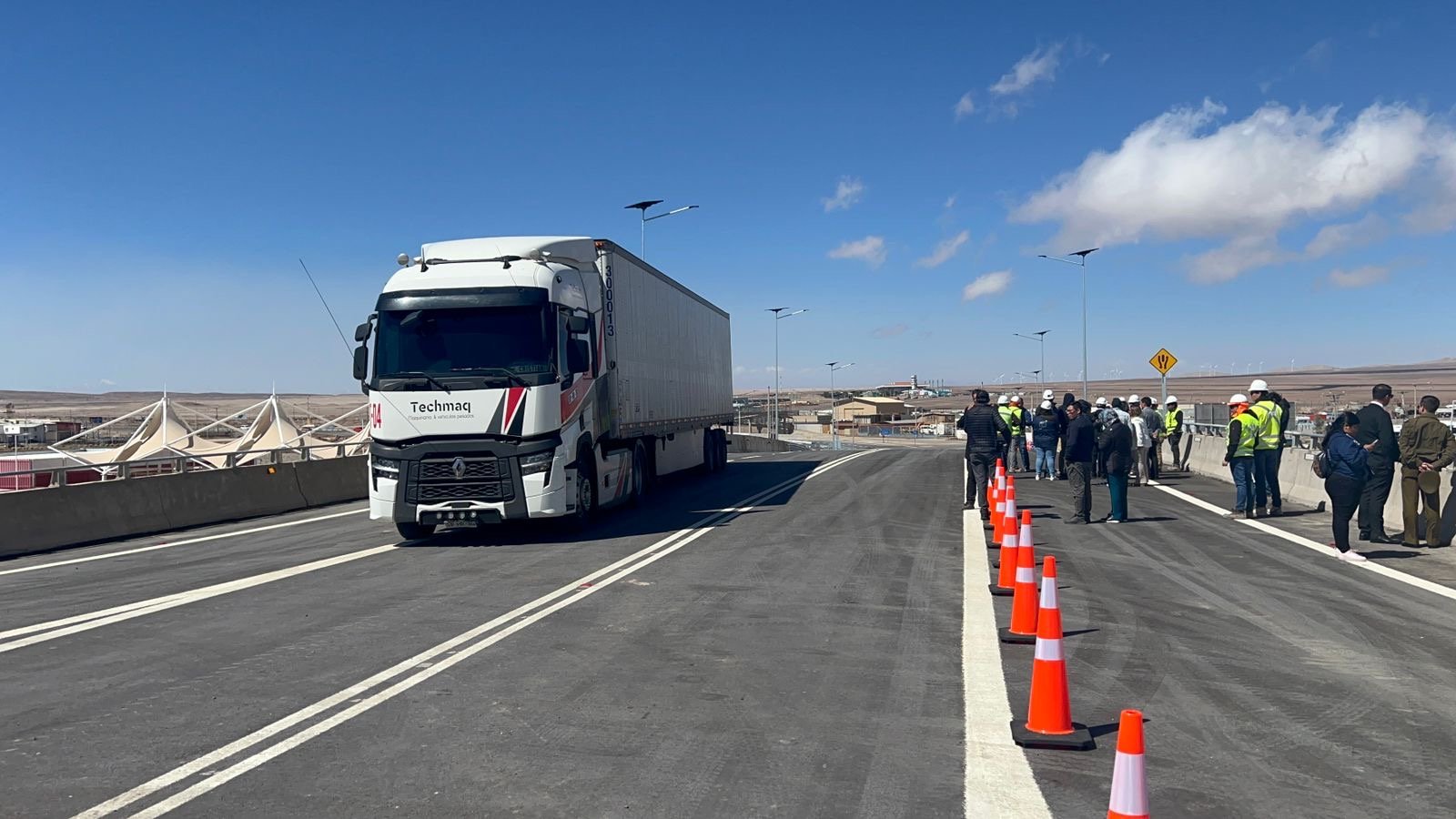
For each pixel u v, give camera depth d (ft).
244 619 31.22
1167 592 34.68
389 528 56.29
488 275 47.78
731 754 18.62
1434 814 16.10
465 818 15.75
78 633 29.37
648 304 65.77
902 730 20.01
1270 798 16.71
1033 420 82.74
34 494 51.01
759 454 148.15
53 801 16.53
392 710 21.48
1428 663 25.50
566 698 22.24
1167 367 100.01
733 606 32.14
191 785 17.20
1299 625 29.71
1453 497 44.37
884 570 39.09
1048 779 17.38
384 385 46.70
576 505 48.60
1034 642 27.17
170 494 58.95
